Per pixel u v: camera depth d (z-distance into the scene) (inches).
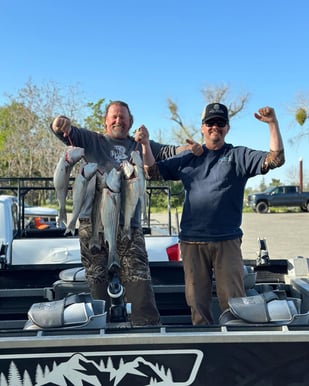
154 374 88.6
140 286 126.6
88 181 115.5
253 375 89.1
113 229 114.5
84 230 125.8
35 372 87.3
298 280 145.4
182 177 137.7
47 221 334.6
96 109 1300.4
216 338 88.5
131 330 90.3
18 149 1227.2
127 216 116.1
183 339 88.4
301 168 1836.9
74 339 87.2
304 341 88.7
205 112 134.9
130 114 133.7
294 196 1371.8
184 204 139.1
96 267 125.5
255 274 147.8
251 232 792.9
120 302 109.9
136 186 115.3
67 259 221.1
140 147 133.7
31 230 274.4
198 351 88.7
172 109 1680.6
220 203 131.9
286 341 88.9
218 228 131.6
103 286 125.3
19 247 220.2
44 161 1215.6
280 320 98.7
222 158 134.3
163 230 277.0
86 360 87.7
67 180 115.6
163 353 88.6
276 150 123.9
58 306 100.3
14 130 1241.4
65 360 87.6
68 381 87.7
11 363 87.1
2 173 1228.5
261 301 101.9
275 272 167.3
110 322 108.3
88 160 128.7
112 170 117.5
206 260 133.9
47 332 89.3
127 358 88.2
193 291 133.6
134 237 126.8
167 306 151.7
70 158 114.7
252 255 518.0
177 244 227.8
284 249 570.3
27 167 1226.0
